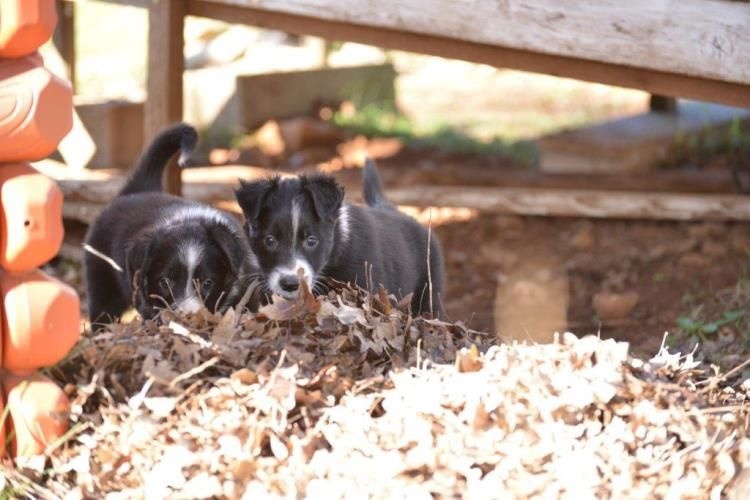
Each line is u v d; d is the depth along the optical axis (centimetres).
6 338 373
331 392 382
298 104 1244
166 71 770
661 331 678
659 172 967
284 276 567
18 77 364
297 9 655
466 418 369
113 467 371
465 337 442
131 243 583
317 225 593
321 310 424
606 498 360
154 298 565
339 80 1293
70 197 838
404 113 1375
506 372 379
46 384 379
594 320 711
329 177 608
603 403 372
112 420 372
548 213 893
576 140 995
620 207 874
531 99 1484
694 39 542
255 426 365
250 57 1353
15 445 380
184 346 389
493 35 591
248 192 599
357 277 603
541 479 359
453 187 941
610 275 794
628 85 621
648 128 1021
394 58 1725
